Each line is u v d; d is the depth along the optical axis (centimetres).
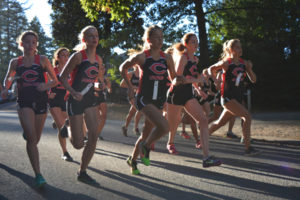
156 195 342
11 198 327
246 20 1775
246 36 2305
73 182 386
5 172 424
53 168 451
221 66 541
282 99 2223
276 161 523
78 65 379
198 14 1752
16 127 964
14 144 638
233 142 743
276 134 830
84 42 389
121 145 673
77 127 381
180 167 476
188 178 413
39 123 386
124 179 404
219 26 1925
